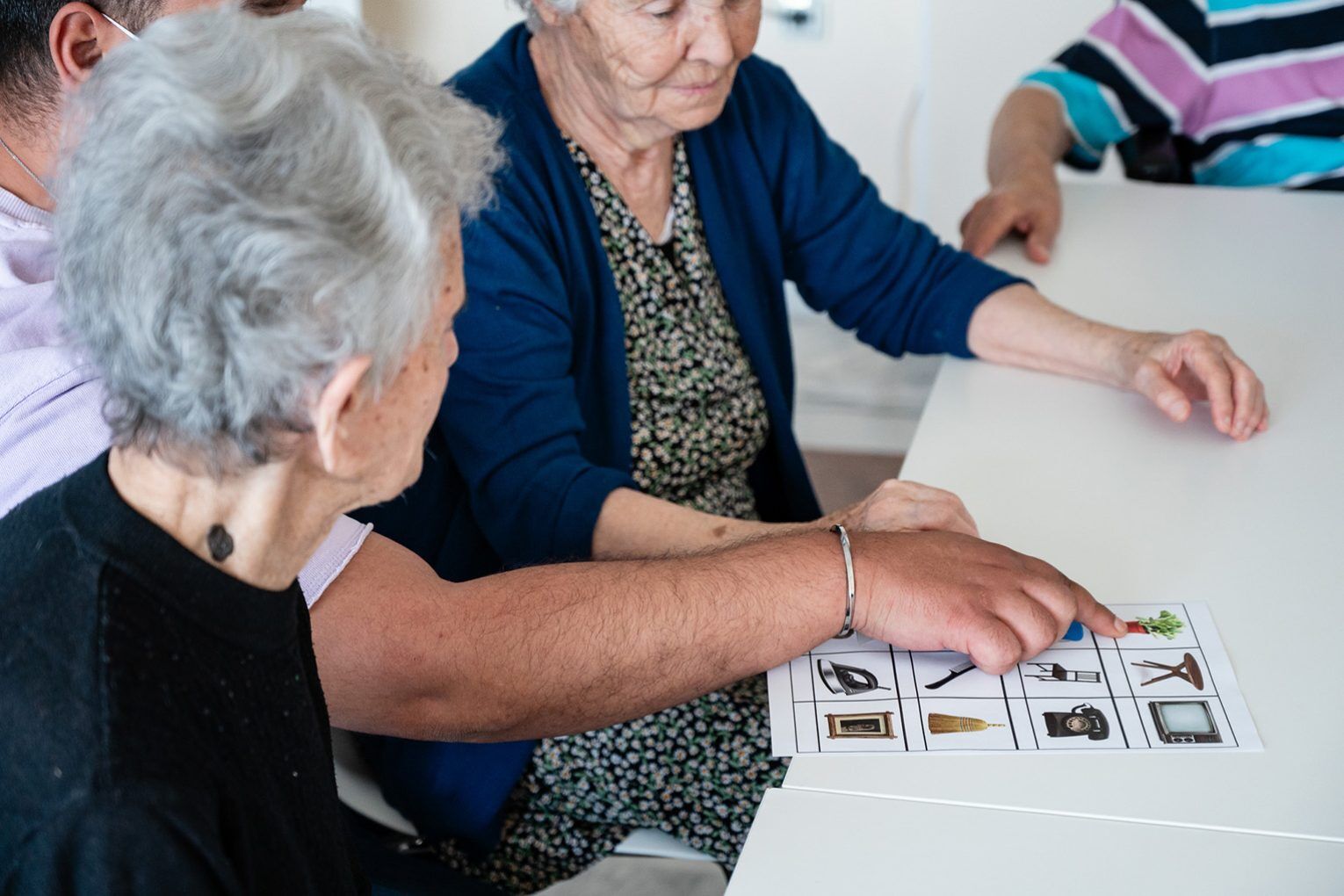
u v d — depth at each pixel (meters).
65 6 0.91
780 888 0.88
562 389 1.41
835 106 2.83
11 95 0.97
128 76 0.65
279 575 0.75
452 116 0.73
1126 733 0.99
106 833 0.63
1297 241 1.67
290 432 0.68
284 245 0.62
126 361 0.65
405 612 1.07
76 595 0.67
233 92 0.63
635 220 1.52
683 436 1.58
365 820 1.36
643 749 1.33
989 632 1.05
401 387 0.73
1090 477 1.28
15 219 1.01
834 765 0.98
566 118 1.48
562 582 1.12
